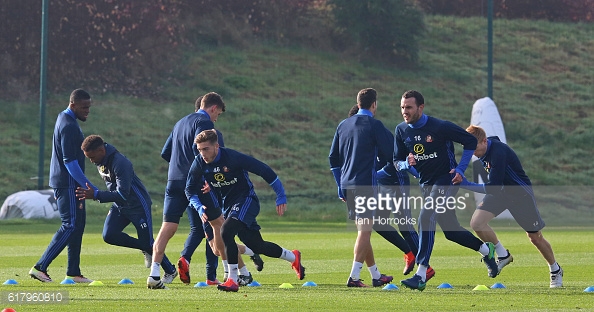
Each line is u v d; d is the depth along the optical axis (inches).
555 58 6791.3
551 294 1315.2
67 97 5329.7
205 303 1182.3
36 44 5369.1
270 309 1118.4
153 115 5305.1
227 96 5639.8
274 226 3572.8
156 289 1400.1
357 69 6210.6
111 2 5644.7
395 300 1226.0
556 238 2797.7
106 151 1509.6
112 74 5600.4
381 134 1470.2
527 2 7455.7
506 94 6176.2
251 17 6496.1
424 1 7386.8
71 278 1561.3
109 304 1166.3
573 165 5369.1
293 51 6318.9
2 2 5334.6
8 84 5270.7
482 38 6948.8
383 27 6417.3
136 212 1537.9
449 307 1143.0
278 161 4987.7
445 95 6043.3
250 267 1918.1
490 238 1499.8
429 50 6653.5
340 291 1371.8
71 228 1546.5
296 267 1507.1
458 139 1368.1
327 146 5260.8
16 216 3580.2
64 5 5452.8
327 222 3954.2
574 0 7564.0
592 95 6318.9
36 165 4586.6
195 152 1446.9
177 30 6136.8
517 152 5477.4
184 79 5772.6
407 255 1573.6
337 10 6505.9
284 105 5634.8
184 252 1524.4
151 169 4726.9
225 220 1381.6
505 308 1131.3
